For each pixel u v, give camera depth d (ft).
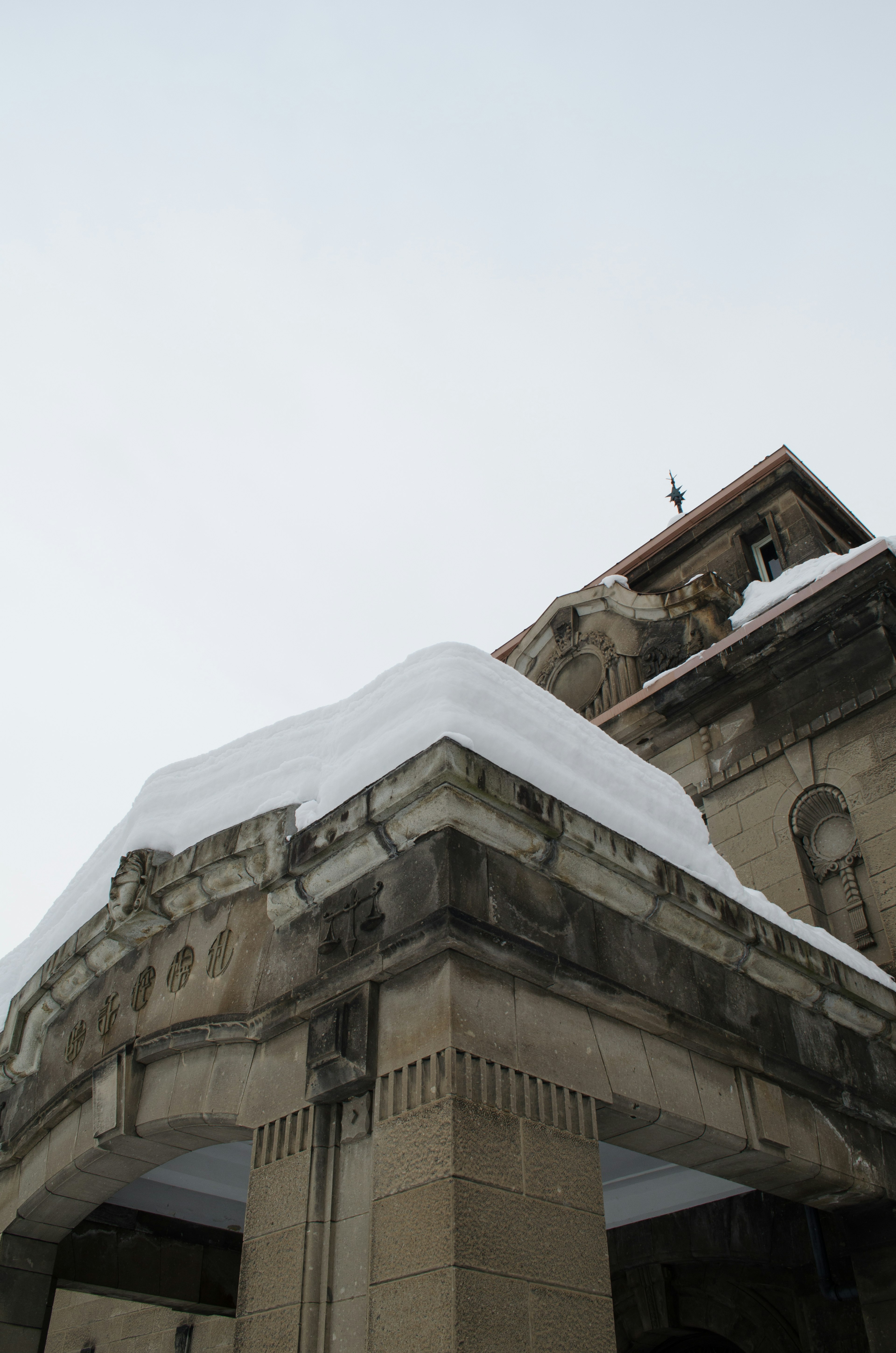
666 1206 26.63
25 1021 25.25
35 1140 23.25
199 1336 37.65
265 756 21.67
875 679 36.47
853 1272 22.91
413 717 18.26
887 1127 22.97
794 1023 21.84
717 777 39.58
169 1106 18.79
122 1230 27.27
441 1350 12.30
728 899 20.72
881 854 33.65
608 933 18.16
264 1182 16.24
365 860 17.19
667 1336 29.63
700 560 54.75
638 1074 17.40
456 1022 14.62
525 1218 13.99
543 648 53.11
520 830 16.83
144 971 21.36
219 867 20.08
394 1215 13.87
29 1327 22.97
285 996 17.33
